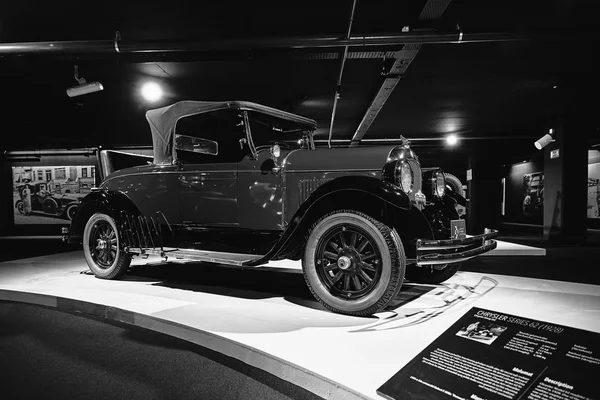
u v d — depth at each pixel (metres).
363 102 7.58
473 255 2.66
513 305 2.91
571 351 1.68
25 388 1.73
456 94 6.98
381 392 1.59
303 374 1.81
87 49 4.54
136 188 3.85
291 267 4.92
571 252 6.47
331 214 2.73
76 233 4.33
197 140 3.43
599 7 4.06
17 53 4.60
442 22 4.38
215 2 3.92
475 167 12.99
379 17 4.25
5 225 12.13
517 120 8.95
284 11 4.11
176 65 5.48
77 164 12.01
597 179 11.67
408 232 2.70
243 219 3.25
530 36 4.27
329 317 2.65
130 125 9.18
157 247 3.74
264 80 6.21
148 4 3.95
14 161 11.94
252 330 2.40
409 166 2.80
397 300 3.08
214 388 1.72
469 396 1.49
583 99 7.24
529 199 14.46
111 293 3.43
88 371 1.90
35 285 3.82
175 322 2.57
